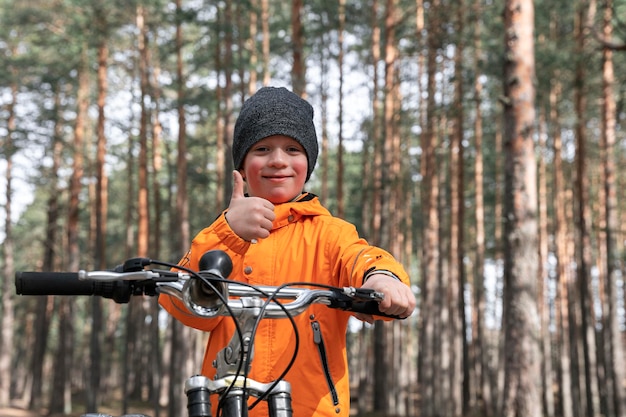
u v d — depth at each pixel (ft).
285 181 7.49
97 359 95.71
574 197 111.45
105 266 103.91
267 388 6.03
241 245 6.70
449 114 61.36
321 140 105.60
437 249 94.02
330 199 124.16
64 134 101.09
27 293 5.69
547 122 103.45
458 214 99.50
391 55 79.05
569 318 104.17
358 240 7.23
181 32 90.58
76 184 96.68
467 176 110.63
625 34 51.01
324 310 7.14
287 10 93.61
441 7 74.02
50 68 94.17
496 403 103.81
